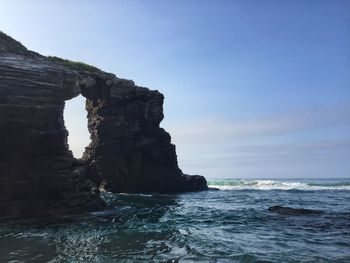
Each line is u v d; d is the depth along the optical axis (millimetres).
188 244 20781
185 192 72500
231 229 26031
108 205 40469
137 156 69938
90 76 55938
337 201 49938
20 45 36031
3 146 30344
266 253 18656
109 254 18531
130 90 68812
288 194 64625
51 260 17391
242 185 107812
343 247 20125
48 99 32781
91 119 70375
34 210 31641
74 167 35594
